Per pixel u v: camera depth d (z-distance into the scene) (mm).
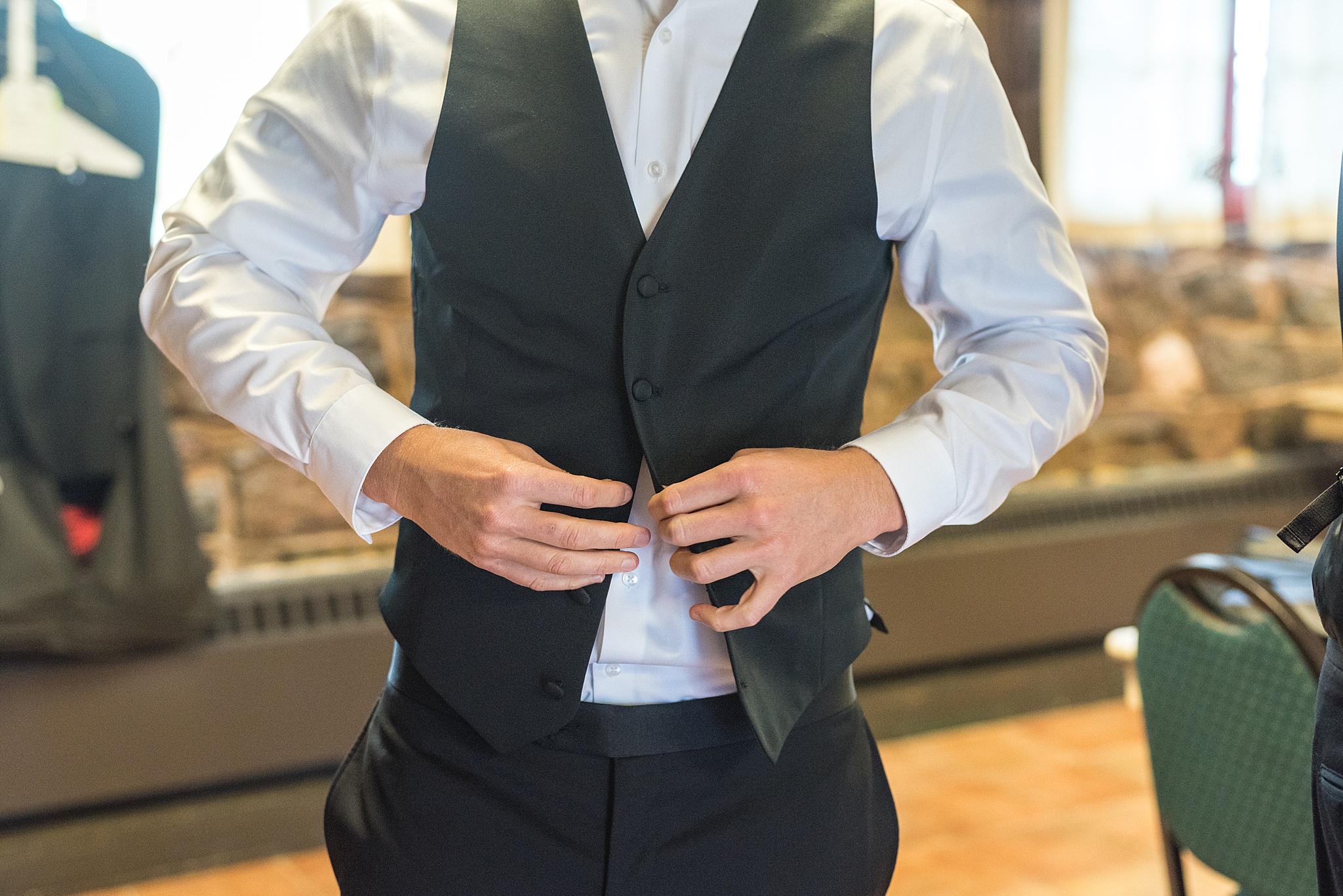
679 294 914
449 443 867
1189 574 1502
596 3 956
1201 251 4094
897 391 3609
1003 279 986
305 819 2758
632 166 947
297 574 2842
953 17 968
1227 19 3770
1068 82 3623
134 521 2523
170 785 2674
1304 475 3984
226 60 2725
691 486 812
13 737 2523
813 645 948
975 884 2521
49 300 2430
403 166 943
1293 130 3895
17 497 2418
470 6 950
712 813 940
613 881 929
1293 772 1367
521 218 920
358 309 3062
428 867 942
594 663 941
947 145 955
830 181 923
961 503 930
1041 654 3697
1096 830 2764
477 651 927
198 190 1010
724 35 940
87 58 2449
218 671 2693
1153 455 3953
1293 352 4164
